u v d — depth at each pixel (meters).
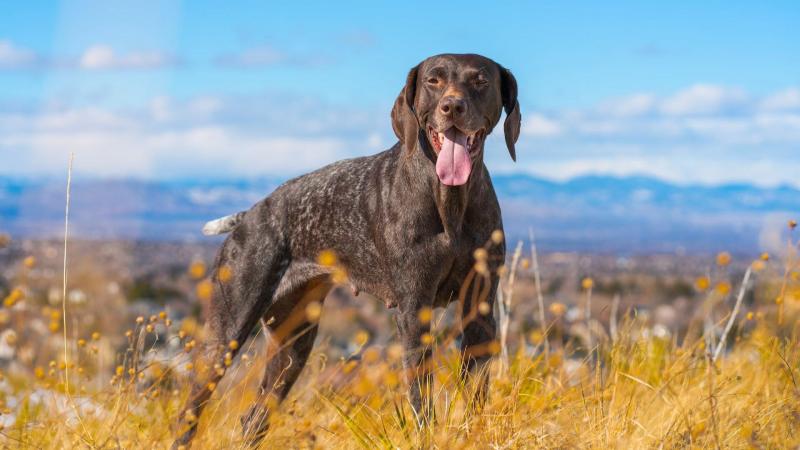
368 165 5.10
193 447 4.24
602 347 5.33
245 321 5.32
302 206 5.27
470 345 4.48
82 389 4.52
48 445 4.27
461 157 4.41
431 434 3.80
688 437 3.89
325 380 4.71
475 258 4.56
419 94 4.69
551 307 3.97
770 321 5.38
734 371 4.89
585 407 4.04
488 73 4.60
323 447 3.95
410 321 4.58
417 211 4.55
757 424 3.88
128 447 4.09
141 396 4.05
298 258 5.33
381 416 4.12
